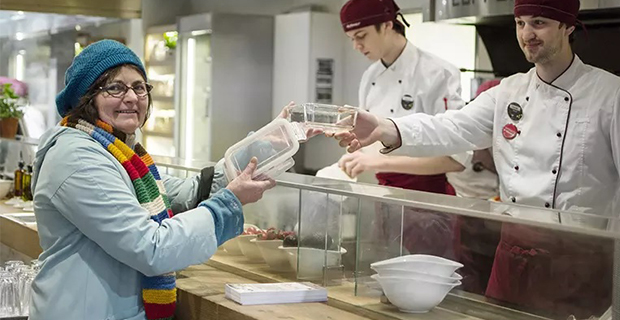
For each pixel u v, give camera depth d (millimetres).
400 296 2070
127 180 2176
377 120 2822
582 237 1821
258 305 2184
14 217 3592
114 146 2182
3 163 4965
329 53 5719
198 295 2297
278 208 2543
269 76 6078
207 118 5969
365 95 4117
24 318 2680
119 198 2072
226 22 5895
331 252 2295
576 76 2752
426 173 3686
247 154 2301
